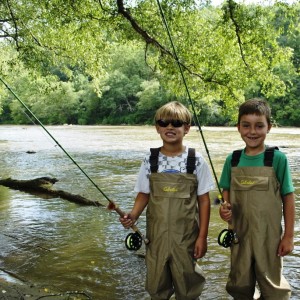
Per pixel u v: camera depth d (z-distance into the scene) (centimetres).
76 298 323
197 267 268
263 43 890
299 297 315
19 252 435
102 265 395
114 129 3759
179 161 262
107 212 619
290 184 257
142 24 934
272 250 257
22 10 1199
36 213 619
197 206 269
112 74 5441
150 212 264
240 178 264
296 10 862
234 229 267
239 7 855
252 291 267
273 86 955
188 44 930
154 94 4950
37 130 3722
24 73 1627
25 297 320
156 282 260
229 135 2458
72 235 498
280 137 2233
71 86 5706
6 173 1045
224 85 921
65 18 995
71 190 788
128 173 1026
